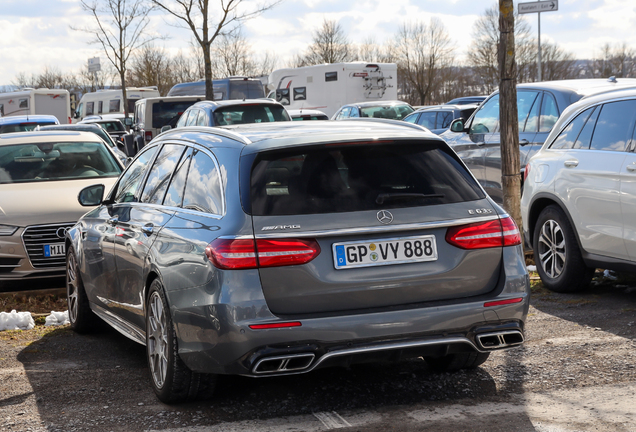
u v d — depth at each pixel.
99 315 5.84
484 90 56.03
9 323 6.50
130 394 4.50
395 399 4.21
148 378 4.85
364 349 3.71
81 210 7.80
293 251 3.67
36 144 9.32
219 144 4.25
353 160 3.97
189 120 15.70
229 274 3.66
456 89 58.88
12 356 5.53
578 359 4.86
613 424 3.71
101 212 5.89
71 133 9.84
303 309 3.70
